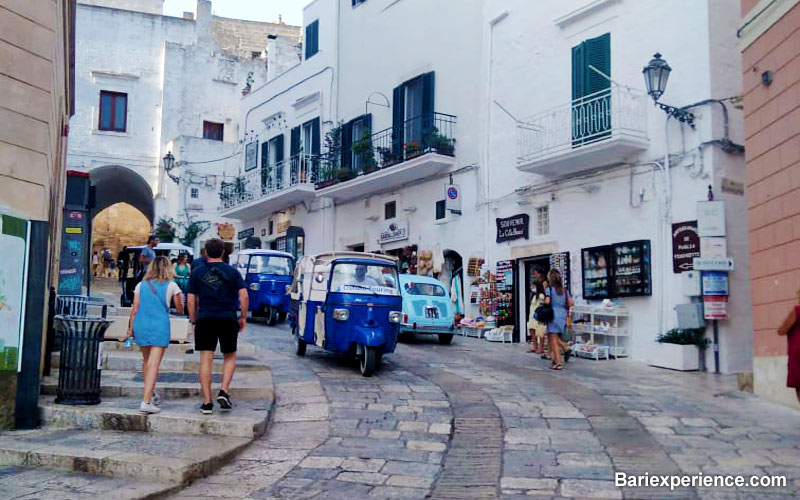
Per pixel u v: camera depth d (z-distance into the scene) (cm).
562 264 1530
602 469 642
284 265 1925
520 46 1712
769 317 970
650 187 1360
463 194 1872
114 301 2189
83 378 809
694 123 1292
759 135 1005
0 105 748
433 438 753
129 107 3403
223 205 3138
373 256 1220
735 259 1250
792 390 903
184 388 890
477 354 1405
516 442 733
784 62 945
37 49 786
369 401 912
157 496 577
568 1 1584
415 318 1545
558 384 1054
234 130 3562
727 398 968
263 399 891
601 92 1427
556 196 1572
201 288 812
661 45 1367
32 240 773
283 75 2841
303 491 593
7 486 589
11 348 749
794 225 916
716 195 1252
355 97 2381
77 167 3281
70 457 646
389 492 589
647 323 1346
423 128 2016
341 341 1107
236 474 641
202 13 3584
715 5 1296
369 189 2212
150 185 3403
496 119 1777
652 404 916
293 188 2456
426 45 2064
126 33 3431
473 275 1812
